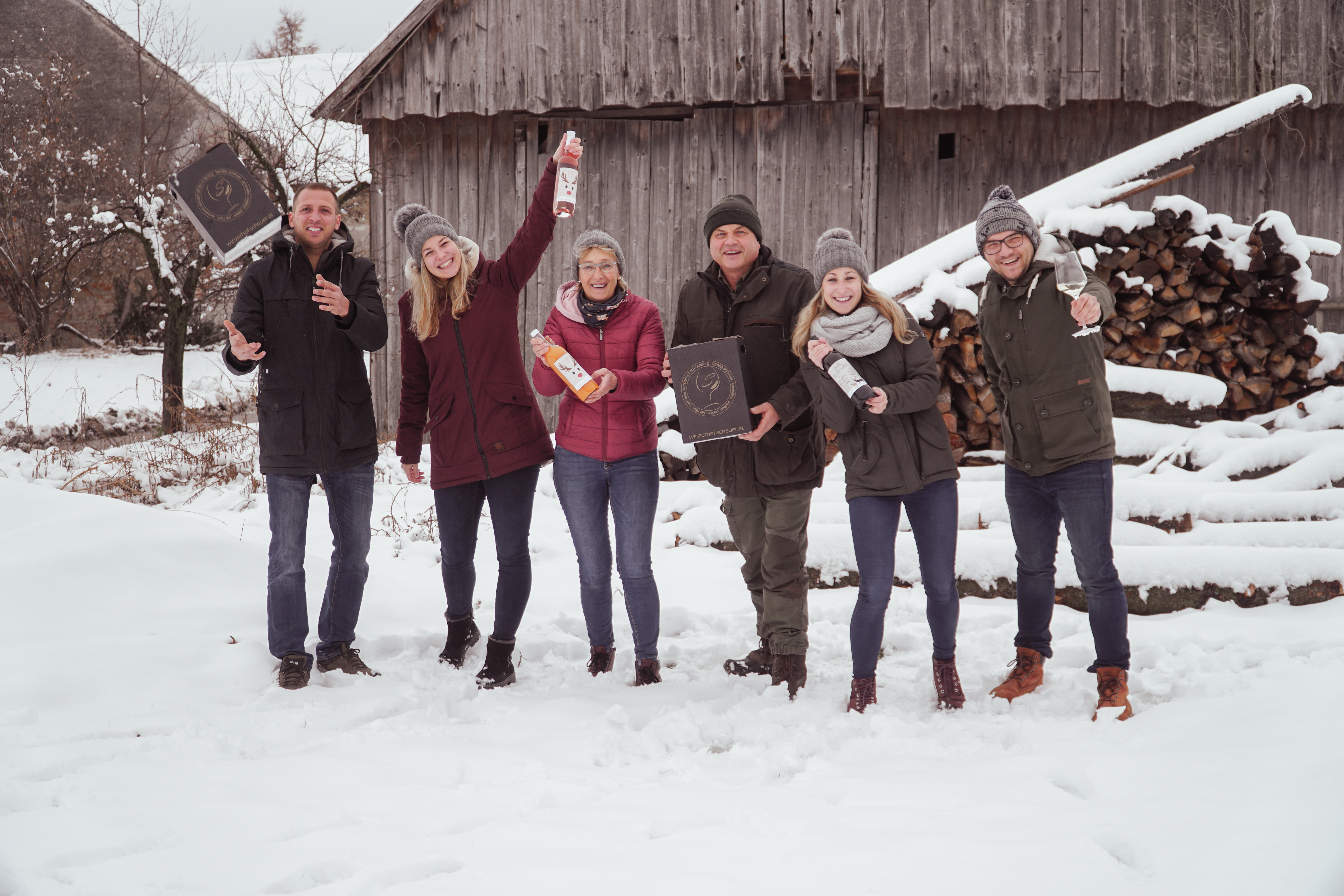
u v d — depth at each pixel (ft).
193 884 6.64
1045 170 28.73
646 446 12.66
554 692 12.35
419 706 11.53
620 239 30.22
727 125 29.43
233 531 19.29
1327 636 13.04
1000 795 8.08
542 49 29.25
